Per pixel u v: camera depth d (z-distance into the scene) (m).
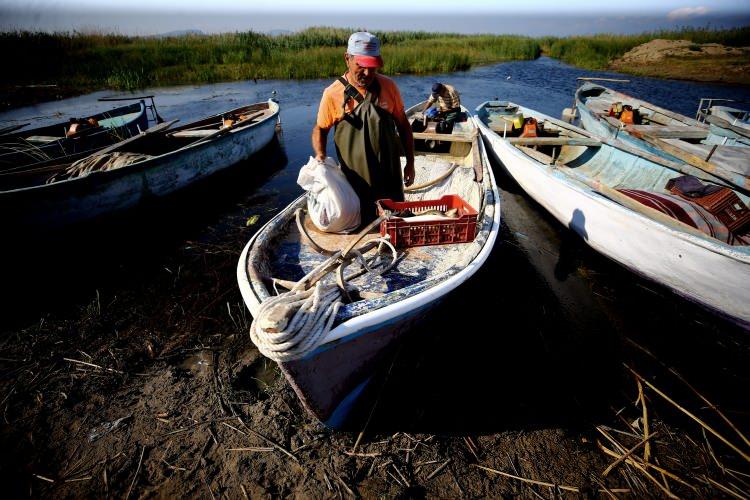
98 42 23.22
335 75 17.78
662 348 3.74
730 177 4.27
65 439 2.93
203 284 4.66
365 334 2.53
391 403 3.16
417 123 6.77
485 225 3.50
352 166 3.43
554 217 5.79
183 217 6.39
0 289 4.62
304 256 3.37
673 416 3.07
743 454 2.78
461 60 20.66
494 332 3.92
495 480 2.63
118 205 5.61
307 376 2.42
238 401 3.21
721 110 7.50
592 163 6.61
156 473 2.70
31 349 3.75
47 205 4.85
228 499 2.54
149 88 15.77
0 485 2.66
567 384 3.35
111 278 4.82
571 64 21.89
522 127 7.46
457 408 3.13
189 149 6.46
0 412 3.14
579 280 4.73
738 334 3.86
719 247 3.45
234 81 16.98
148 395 3.27
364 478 2.65
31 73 16.61
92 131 7.43
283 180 7.71
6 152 6.53
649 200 4.49
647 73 17.77
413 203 3.72
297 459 2.77
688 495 2.55
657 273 4.19
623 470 2.70
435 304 2.94
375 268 3.22
